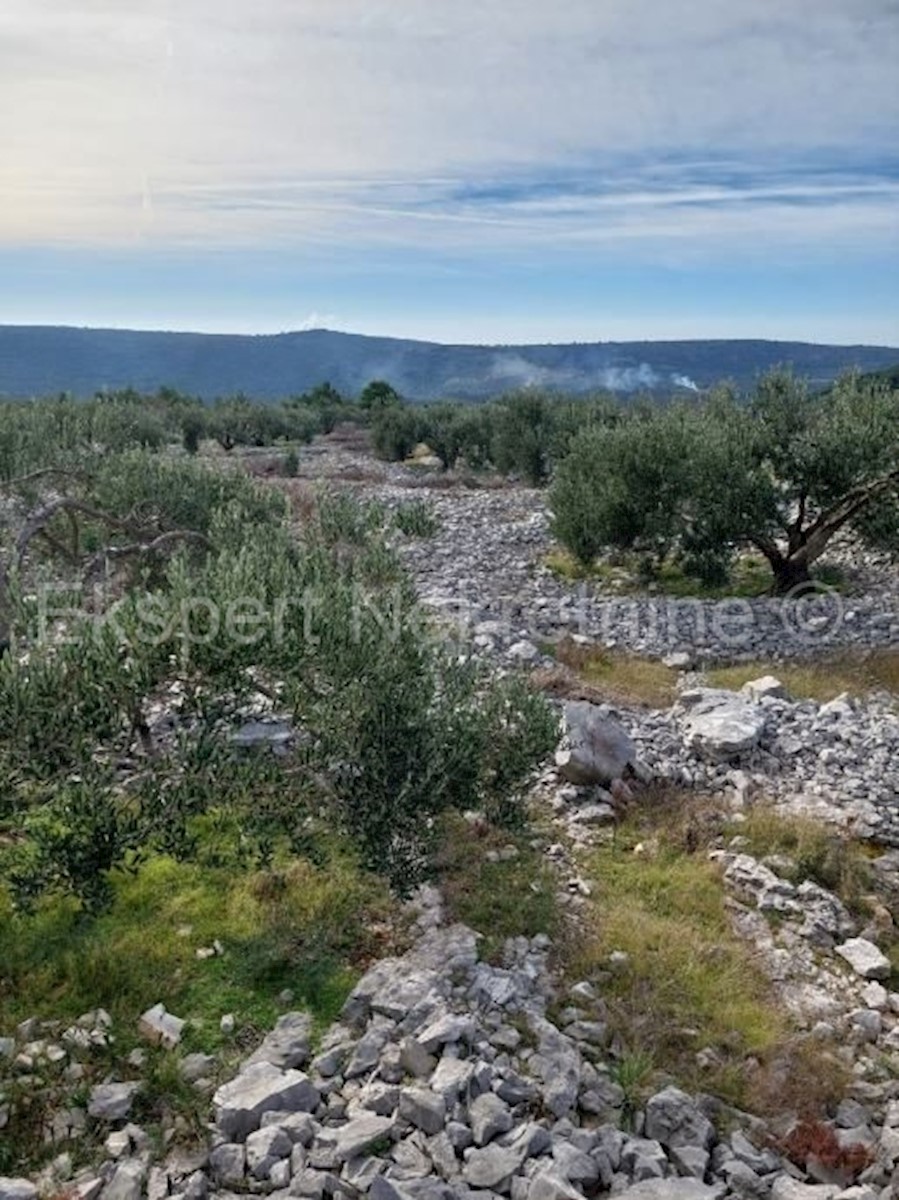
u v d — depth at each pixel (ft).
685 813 39.17
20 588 30.27
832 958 31.55
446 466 169.78
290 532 46.09
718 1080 25.31
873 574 80.69
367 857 29.12
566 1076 24.16
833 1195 21.15
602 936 30.76
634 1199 20.22
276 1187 20.62
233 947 28.86
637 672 59.36
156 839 28.12
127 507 52.75
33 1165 21.68
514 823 33.86
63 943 28.53
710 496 72.84
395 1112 22.58
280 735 35.68
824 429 73.87
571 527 80.33
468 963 28.27
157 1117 22.94
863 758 45.42
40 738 24.18
